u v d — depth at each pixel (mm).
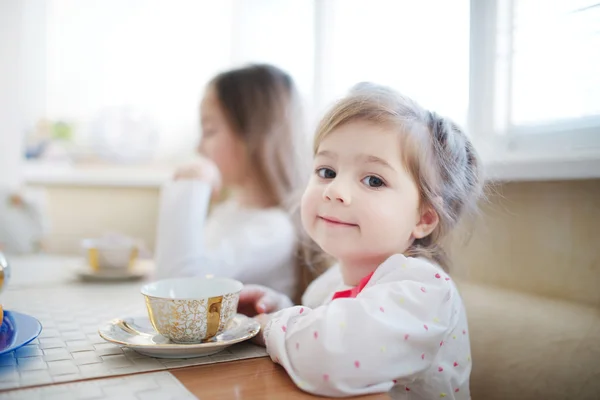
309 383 458
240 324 632
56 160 1980
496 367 795
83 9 2084
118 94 2150
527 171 870
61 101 2068
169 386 451
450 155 643
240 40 2080
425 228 629
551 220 865
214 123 1315
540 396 728
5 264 722
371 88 662
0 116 1823
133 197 1938
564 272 843
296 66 1726
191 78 2227
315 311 514
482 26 1059
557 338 727
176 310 532
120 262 1115
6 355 526
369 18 1372
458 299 609
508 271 937
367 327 472
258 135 1275
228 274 1077
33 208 1549
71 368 490
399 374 480
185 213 1119
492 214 938
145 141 2104
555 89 941
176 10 2213
